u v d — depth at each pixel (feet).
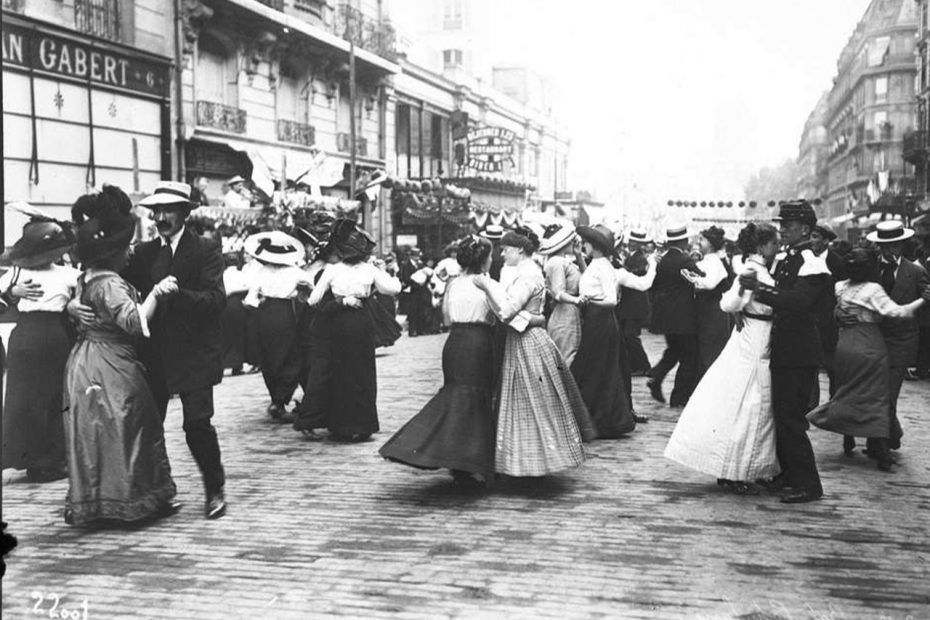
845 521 17.62
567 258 28.27
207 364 17.87
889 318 22.70
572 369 26.11
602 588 13.76
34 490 20.51
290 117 83.82
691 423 19.99
